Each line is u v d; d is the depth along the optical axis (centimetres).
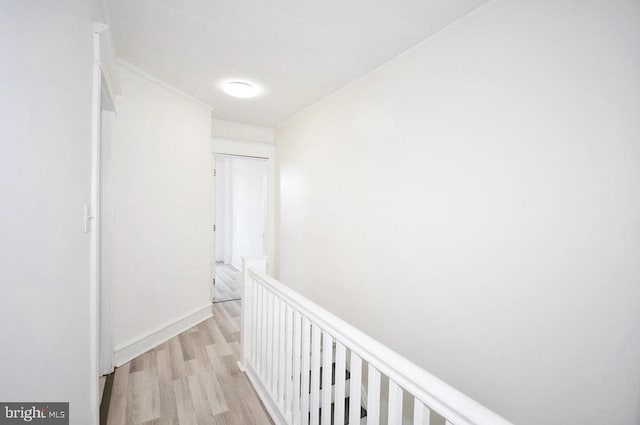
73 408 101
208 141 315
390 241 203
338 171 263
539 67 121
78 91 104
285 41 187
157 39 187
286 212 373
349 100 249
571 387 110
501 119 135
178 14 162
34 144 73
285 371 152
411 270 185
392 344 200
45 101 79
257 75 238
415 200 182
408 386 76
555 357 115
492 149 138
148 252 243
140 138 234
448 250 160
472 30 149
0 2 60
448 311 160
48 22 80
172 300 269
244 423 162
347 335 100
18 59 66
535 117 122
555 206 115
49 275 81
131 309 228
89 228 121
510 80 132
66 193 94
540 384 119
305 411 133
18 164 66
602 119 103
